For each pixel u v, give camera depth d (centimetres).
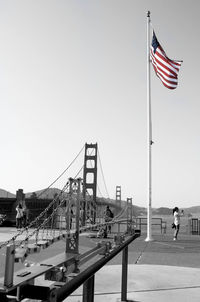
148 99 1508
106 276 655
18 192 3350
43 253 926
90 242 1178
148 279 637
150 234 1373
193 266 789
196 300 500
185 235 1752
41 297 197
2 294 176
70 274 260
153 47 1480
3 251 914
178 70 1416
